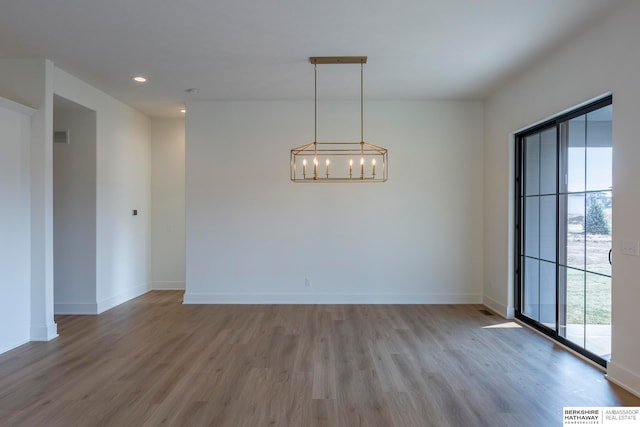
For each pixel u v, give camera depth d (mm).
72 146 4922
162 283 6410
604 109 3191
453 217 5496
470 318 4750
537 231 4273
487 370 3189
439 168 5504
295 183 5496
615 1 2807
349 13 3049
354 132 5500
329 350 3652
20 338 3791
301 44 3621
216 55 3871
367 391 2824
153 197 6383
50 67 4016
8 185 3660
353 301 5492
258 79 4590
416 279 5500
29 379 3021
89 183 4926
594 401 2662
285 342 3879
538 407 2590
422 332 4203
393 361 3385
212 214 5492
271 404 2635
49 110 3998
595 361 3291
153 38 3498
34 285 3938
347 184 5504
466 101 5492
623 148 2832
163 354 3553
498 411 2541
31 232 3928
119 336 4062
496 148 5062
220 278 5492
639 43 2691
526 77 4289
